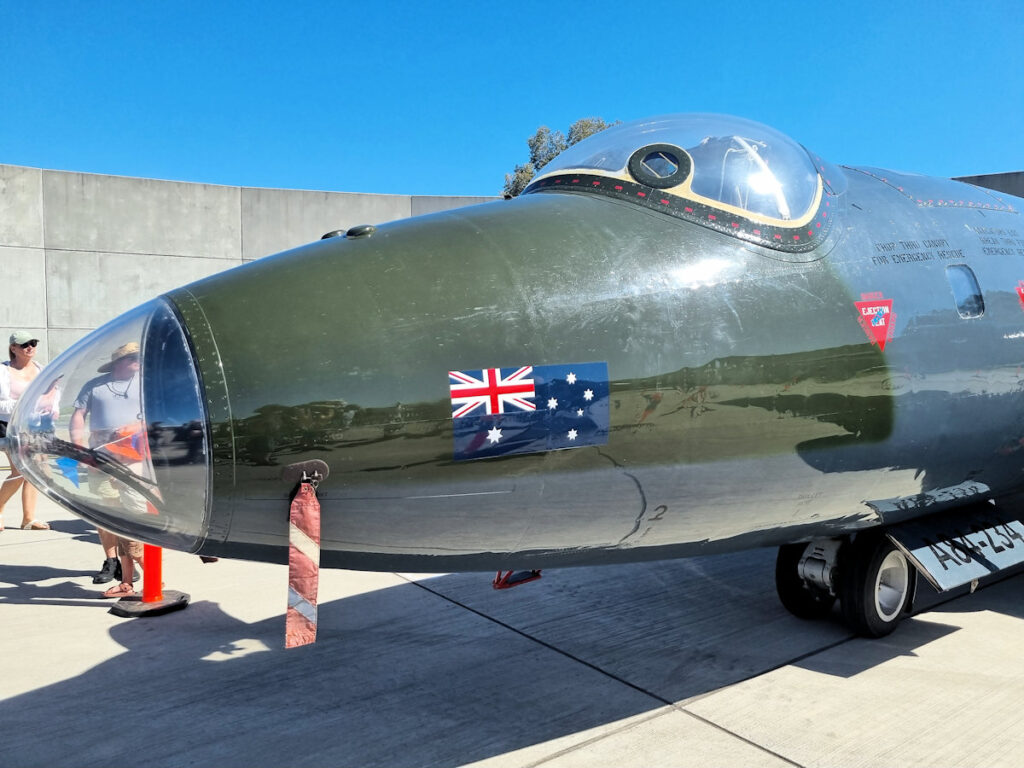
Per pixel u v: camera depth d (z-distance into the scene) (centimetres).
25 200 1306
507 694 373
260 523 256
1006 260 412
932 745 316
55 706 366
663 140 350
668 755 311
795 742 320
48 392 270
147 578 503
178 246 1425
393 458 254
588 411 272
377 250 288
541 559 306
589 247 299
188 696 376
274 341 254
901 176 439
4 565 621
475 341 264
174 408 246
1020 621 464
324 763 312
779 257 324
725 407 295
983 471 409
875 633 428
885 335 340
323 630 466
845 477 338
